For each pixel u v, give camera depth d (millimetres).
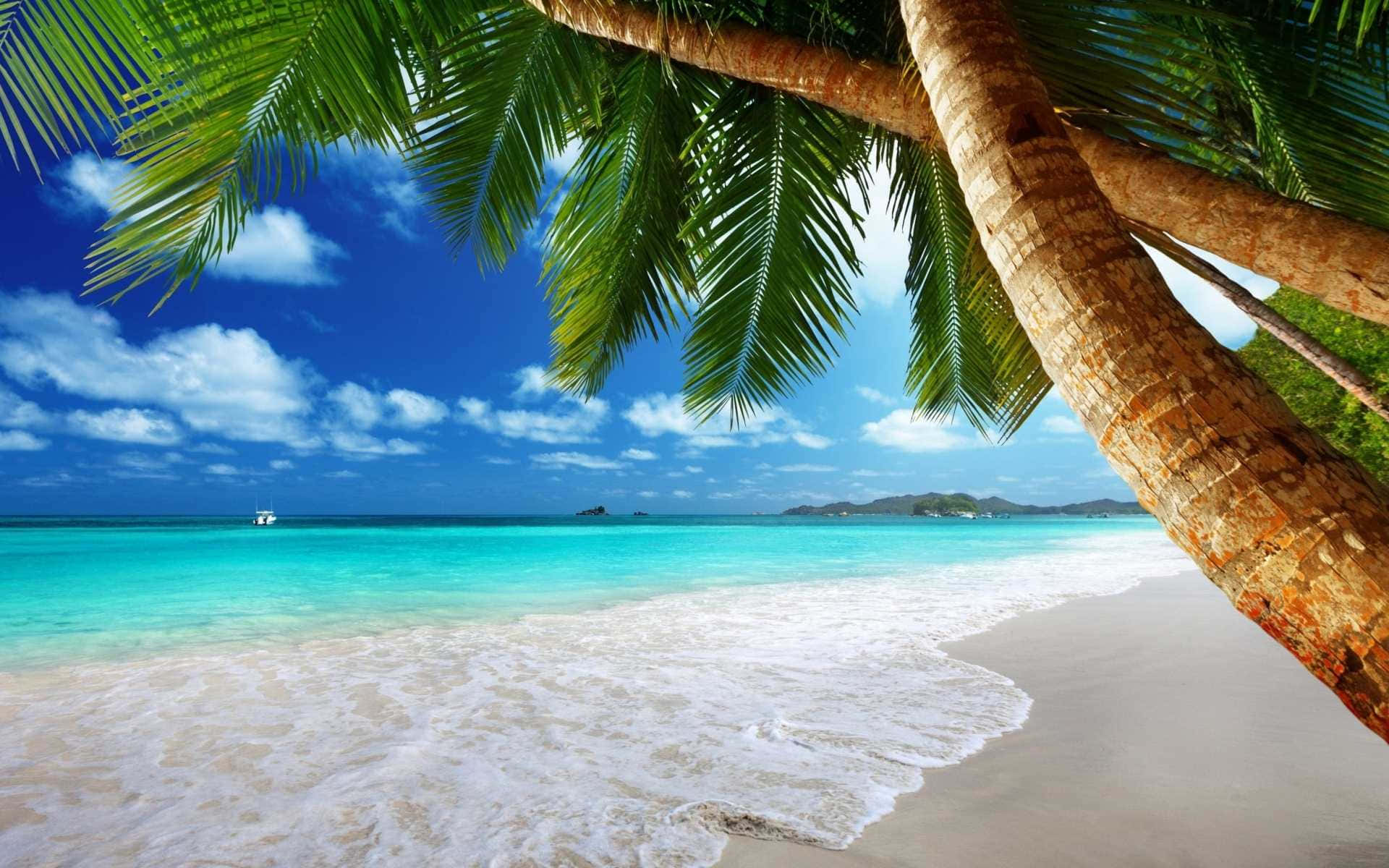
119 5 2406
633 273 5270
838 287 4664
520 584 11562
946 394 5754
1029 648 6215
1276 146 3242
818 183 4402
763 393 5203
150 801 3074
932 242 5113
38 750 3691
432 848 2648
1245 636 6727
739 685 4984
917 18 1597
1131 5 2799
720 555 18953
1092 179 1260
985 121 1354
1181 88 3223
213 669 5512
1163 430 957
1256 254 2061
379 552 19734
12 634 7121
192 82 2609
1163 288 1099
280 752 3658
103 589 10797
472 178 4523
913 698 4641
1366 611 770
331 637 6883
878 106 2914
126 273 2775
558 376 5762
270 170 2996
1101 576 12820
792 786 3211
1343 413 8609
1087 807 2957
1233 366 985
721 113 4117
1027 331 1216
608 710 4383
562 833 2758
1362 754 3557
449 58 3693
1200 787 3150
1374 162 2941
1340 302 1939
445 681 5102
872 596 9922
